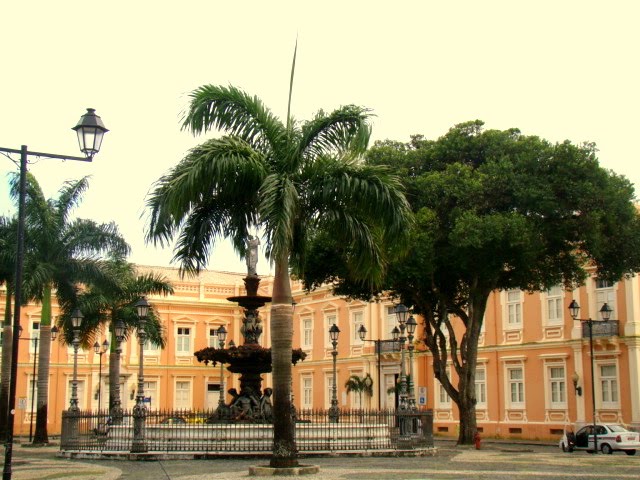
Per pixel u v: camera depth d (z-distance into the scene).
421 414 24.53
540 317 39.81
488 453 25.89
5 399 34.00
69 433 24.59
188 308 57.69
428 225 27.47
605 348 36.41
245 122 16.98
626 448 27.05
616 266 29.69
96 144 15.45
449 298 31.53
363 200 16.50
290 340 16.45
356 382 47.81
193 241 17.81
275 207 15.27
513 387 40.84
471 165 30.05
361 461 21.05
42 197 31.81
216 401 57.84
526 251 26.73
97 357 54.03
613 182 29.06
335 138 17.11
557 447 32.91
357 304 49.94
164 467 19.52
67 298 33.47
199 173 15.66
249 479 15.46
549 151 28.19
